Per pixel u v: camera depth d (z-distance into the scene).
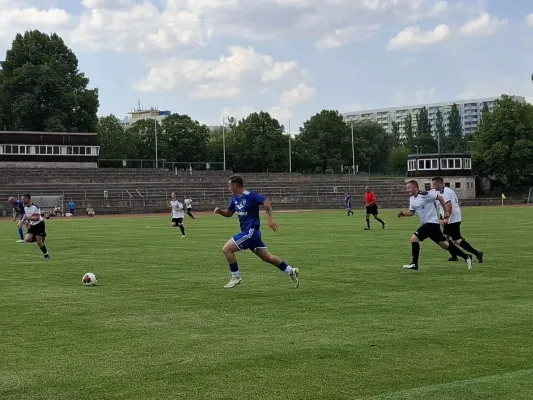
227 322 10.95
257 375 7.84
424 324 10.55
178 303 12.82
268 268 18.25
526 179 106.94
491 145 103.00
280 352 8.88
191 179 94.75
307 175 103.06
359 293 13.77
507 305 12.22
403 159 146.62
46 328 10.59
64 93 98.44
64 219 59.72
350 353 8.78
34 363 8.49
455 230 19.12
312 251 23.11
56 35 103.88
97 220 56.00
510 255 21.08
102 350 9.12
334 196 87.06
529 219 46.28
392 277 16.17
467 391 7.05
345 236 30.88
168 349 9.12
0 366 8.36
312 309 12.02
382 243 26.53
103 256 22.48
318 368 8.10
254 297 13.41
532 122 101.31
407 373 7.85
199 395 7.14
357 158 131.75
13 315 11.71
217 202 81.81
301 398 7.00
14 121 99.00
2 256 22.95
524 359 8.40
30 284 15.71
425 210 17.81
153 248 25.50
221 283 15.52
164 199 79.94
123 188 84.19
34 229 21.89
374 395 7.05
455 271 17.25
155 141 111.44
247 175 99.88
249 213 14.41
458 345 9.15
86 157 96.38
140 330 10.38
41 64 99.75
